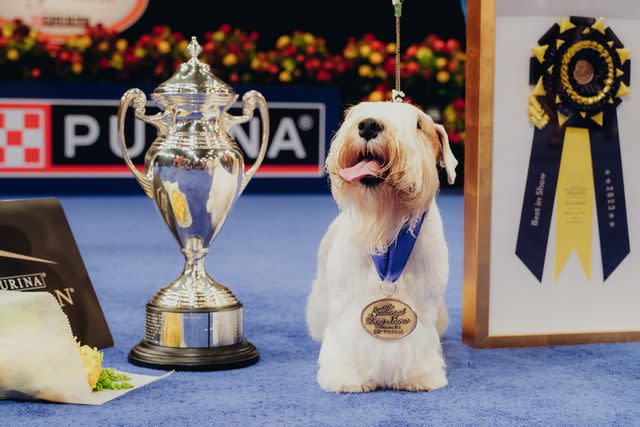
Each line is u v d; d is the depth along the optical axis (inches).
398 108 103.9
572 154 139.2
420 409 100.9
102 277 197.3
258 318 154.9
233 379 114.0
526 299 138.2
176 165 123.6
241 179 129.7
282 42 445.4
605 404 103.9
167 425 93.2
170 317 120.5
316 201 394.3
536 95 136.3
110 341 130.3
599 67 139.1
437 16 518.9
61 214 129.9
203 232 126.5
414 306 109.8
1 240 121.0
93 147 402.0
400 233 106.8
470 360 127.3
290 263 223.1
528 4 135.1
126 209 350.6
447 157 108.5
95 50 419.2
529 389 110.7
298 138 426.0
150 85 412.5
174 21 505.0
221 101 125.6
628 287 142.8
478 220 134.1
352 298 109.3
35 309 103.0
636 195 142.5
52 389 100.3
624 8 139.0
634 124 141.9
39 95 390.0
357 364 109.7
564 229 139.4
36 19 485.7
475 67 134.8
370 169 100.6
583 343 139.8
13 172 390.9
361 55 445.1
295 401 103.7
